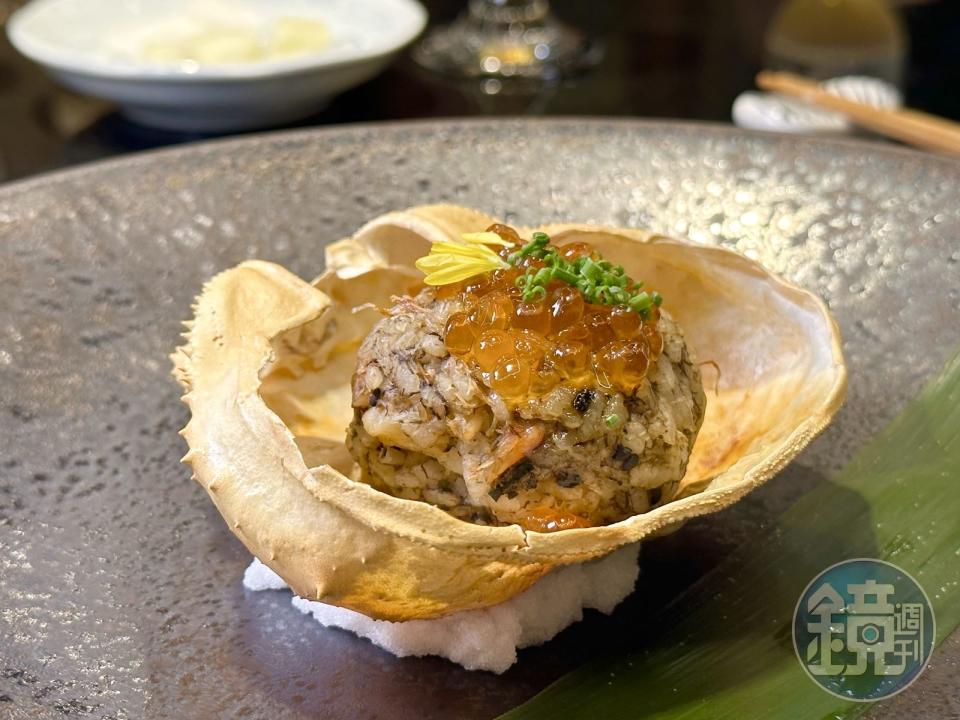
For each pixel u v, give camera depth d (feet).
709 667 0.52
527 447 0.51
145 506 0.62
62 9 1.29
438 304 0.55
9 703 0.50
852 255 0.77
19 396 0.67
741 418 0.60
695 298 0.63
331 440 0.60
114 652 0.53
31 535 0.59
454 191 0.84
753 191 0.82
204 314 0.56
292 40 1.26
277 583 0.57
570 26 1.44
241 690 0.52
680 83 1.30
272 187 0.84
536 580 0.54
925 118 1.07
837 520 0.60
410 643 0.53
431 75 1.31
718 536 0.60
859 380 0.68
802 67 1.29
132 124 1.24
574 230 0.62
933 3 1.52
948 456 0.62
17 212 0.80
